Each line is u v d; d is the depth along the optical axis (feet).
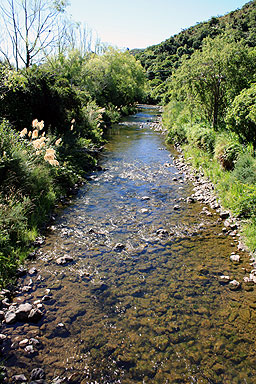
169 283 14.89
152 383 9.62
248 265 16.37
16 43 48.06
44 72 44.06
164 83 241.96
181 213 23.77
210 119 47.06
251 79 39.93
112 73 121.80
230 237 19.67
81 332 11.70
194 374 9.93
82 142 44.27
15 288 14.26
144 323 12.23
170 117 82.33
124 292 14.20
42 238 19.35
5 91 35.06
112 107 107.45
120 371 10.05
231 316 12.56
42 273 15.57
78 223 21.93
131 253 17.83
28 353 10.62
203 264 16.56
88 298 13.73
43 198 24.06
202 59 42.24
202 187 29.48
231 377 9.82
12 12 46.11
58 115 44.11
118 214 23.67
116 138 62.03
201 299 13.66
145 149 51.01
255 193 21.29
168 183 32.07
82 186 30.86
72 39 92.12
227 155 29.68
